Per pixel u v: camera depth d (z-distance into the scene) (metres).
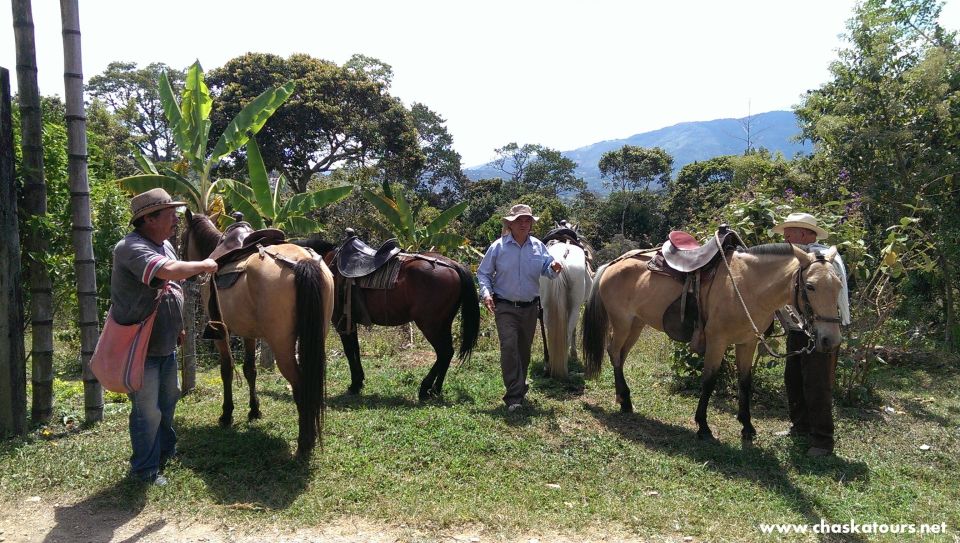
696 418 4.97
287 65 27.36
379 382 6.41
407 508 3.45
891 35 9.15
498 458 4.25
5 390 4.59
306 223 9.41
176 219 3.80
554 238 7.58
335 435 4.57
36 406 4.94
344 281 5.78
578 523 3.36
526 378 6.20
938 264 8.51
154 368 3.77
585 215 42.00
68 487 3.72
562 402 5.88
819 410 4.53
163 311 3.76
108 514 3.42
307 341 3.91
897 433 5.16
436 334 5.75
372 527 3.29
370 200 10.01
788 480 4.07
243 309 4.26
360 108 29.09
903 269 6.22
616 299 5.70
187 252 5.08
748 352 4.93
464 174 48.16
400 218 10.03
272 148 26.30
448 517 3.35
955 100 8.73
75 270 4.97
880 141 8.72
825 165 9.81
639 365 7.47
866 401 5.92
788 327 4.87
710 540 3.24
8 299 4.59
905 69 9.16
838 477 4.17
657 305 5.28
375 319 5.80
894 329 7.66
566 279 6.71
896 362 7.71
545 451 4.43
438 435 4.54
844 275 4.50
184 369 5.98
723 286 4.73
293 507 3.45
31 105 4.80
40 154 4.87
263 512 3.42
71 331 8.45
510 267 5.50
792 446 4.70
